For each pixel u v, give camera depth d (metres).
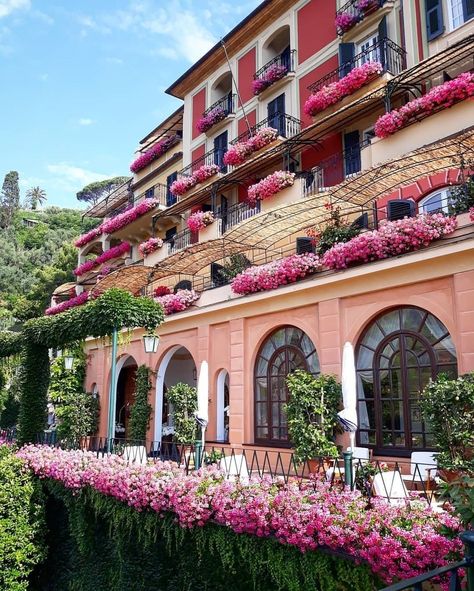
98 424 19.03
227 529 7.06
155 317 12.09
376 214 12.55
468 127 11.08
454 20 13.43
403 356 9.42
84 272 33.00
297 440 9.62
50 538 11.70
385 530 5.22
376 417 9.63
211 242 15.15
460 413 7.10
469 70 12.72
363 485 6.94
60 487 10.76
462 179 10.31
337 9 17.23
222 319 13.54
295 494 6.44
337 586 5.63
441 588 4.63
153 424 15.88
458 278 8.52
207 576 7.86
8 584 10.55
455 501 3.49
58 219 84.19
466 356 8.22
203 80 23.66
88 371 20.56
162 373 16.14
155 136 30.03
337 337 10.31
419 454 8.41
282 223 14.22
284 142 15.98
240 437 12.22
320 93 15.82
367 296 10.02
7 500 10.94
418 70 12.30
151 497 8.08
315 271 11.27
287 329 11.90
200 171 21.45
